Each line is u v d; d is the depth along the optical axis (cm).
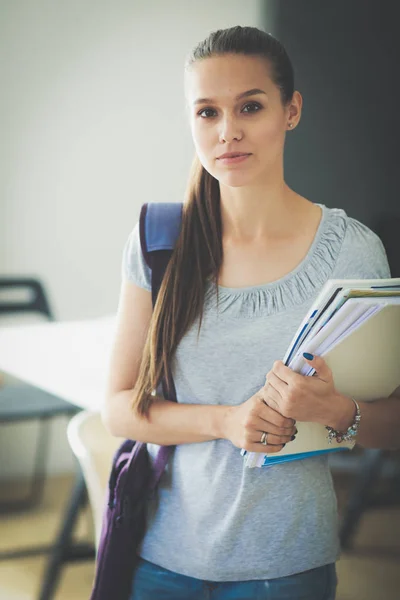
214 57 119
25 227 392
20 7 379
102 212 399
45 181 392
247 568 126
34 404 314
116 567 134
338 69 308
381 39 298
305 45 315
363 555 305
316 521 128
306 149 317
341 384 121
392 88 297
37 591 293
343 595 275
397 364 121
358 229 129
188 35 393
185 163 403
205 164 123
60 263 398
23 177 389
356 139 307
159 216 133
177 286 127
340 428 122
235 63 118
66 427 406
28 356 265
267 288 126
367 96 302
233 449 127
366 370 121
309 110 314
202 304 127
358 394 125
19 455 402
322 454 128
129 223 402
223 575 126
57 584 284
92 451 178
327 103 311
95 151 394
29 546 329
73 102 389
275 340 125
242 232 128
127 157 398
